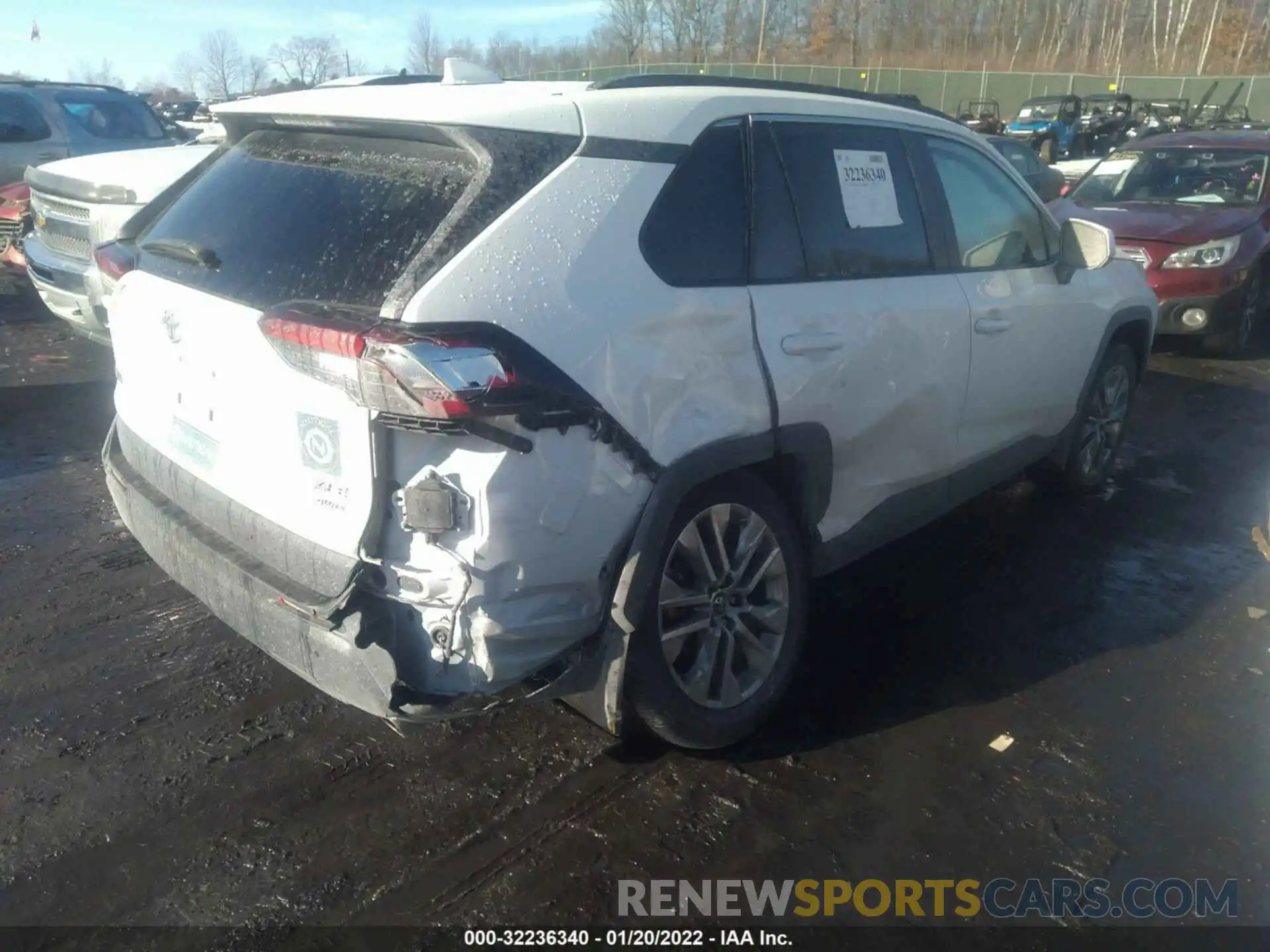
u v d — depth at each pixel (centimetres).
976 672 388
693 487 299
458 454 251
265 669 378
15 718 345
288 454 273
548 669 278
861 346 350
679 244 301
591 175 285
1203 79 3891
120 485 345
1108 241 452
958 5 5541
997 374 428
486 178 270
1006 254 443
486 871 284
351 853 289
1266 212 901
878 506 383
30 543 480
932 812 311
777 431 320
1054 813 311
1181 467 620
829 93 379
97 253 360
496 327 253
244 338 279
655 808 310
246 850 289
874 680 380
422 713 254
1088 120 3008
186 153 783
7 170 1065
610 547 279
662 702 306
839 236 354
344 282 267
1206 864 292
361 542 257
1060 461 525
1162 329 859
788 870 287
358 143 302
